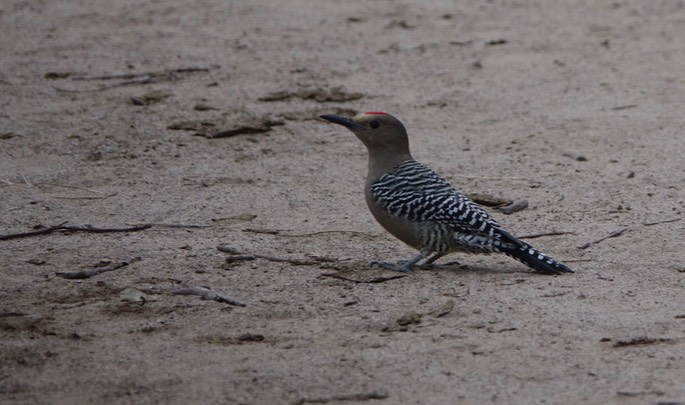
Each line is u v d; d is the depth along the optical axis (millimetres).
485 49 25516
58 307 12664
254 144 19438
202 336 11836
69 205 16406
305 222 15766
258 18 28406
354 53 25109
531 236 15148
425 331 11906
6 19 28219
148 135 19703
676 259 14164
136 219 15797
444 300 12781
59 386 10672
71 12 29031
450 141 19594
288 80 23047
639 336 11734
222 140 19562
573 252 14523
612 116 20891
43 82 22828
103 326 12125
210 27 27422
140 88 22484
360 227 15594
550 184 17453
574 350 11422
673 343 11602
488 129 20281
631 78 23281
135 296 12922
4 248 14570
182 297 12922
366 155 18922
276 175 17859
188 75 23422
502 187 17328
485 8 29594
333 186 17359
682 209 16188
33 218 15805
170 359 11242
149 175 17781
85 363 11172
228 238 15039
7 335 11891
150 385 10656
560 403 10297
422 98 22000
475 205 13727
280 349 11469
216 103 21531
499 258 14523
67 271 13734
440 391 10516
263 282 13422
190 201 16609
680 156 18656
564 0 30484
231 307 12625
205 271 13781
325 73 23562
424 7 29672
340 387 10594
